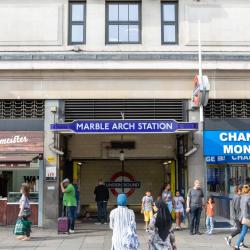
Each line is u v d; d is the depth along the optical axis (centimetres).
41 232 1633
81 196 2217
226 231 1680
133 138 2078
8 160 1691
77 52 1777
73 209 1633
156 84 1781
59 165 1778
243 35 1811
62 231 1596
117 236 909
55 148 1752
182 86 1781
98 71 1770
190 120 1769
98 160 2170
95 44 1792
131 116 1788
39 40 1794
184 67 1759
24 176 1766
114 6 1842
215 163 1772
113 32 1828
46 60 1759
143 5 1823
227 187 1766
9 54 1766
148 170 2261
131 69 1762
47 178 1744
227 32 1809
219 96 1775
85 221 1978
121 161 2225
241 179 1766
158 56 1767
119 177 2247
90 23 1806
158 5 1823
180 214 1736
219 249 1316
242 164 1769
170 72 1775
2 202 1752
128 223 918
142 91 1777
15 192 1761
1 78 1772
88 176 2231
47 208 1738
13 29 1798
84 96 1772
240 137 1767
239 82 1786
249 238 1527
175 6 1841
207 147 1758
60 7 1816
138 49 1791
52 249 1303
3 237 1516
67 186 1642
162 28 1825
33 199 1755
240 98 1778
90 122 1650
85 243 1403
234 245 1383
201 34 1805
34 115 1783
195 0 1819
